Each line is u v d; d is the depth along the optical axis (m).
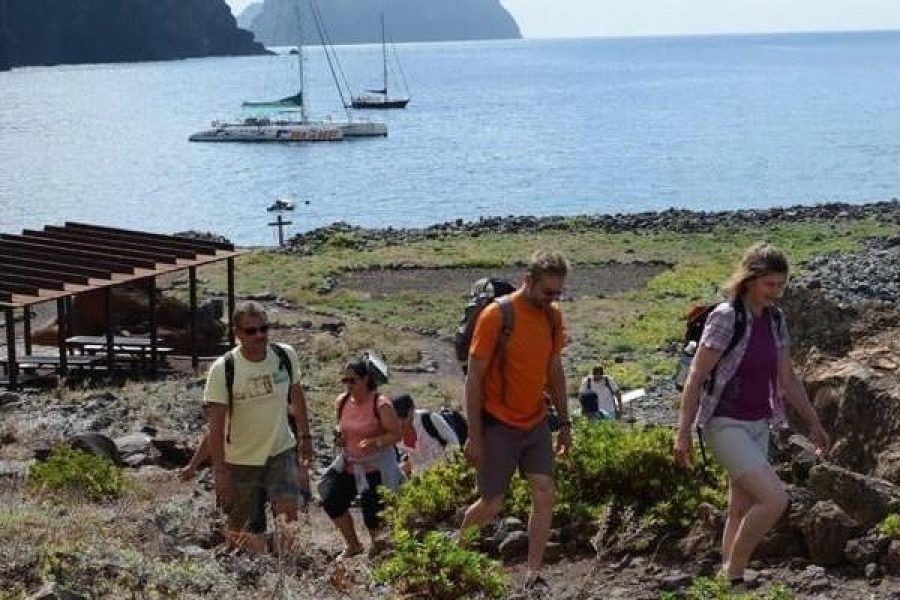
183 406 23.72
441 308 42.09
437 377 31.81
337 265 50.72
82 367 29.20
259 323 9.62
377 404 11.89
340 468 11.98
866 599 8.58
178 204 90.56
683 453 8.50
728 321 8.40
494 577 8.79
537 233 60.44
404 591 8.73
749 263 8.36
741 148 123.12
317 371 31.53
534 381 9.16
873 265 35.94
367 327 38.19
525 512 10.92
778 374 8.59
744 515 8.79
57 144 143.50
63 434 18.95
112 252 30.91
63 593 7.37
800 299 15.03
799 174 100.19
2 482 13.58
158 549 9.19
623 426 12.30
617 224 62.56
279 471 9.79
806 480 10.51
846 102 194.12
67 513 10.76
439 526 11.29
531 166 111.31
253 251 54.69
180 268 30.14
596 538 8.99
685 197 88.56
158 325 33.31
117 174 111.31
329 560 10.47
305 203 88.69
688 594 8.51
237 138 145.25
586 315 40.22
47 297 26.70
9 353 26.41
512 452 9.23
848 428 12.09
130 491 13.53
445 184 99.38
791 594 8.43
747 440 8.47
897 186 91.56
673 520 10.27
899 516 9.19
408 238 59.41
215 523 10.76
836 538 9.22
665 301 42.31
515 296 9.12
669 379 29.94
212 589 8.21
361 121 164.50
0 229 77.75
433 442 14.30
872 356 13.28
